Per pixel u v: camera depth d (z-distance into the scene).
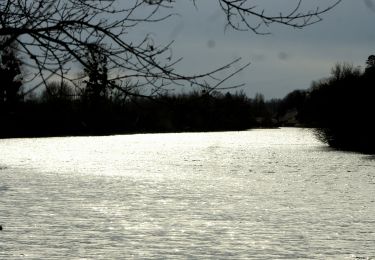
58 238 19.55
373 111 66.88
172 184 38.78
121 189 35.56
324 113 71.62
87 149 88.56
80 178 43.38
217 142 111.31
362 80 66.75
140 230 21.22
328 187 36.12
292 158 63.44
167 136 151.75
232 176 44.62
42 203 28.67
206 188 36.16
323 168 50.25
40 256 16.84
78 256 16.95
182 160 63.88
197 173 47.53
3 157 70.56
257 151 78.81
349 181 39.56
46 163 60.56
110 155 73.62
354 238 19.53
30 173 48.19
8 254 17.03
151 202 29.30
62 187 36.78
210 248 18.17
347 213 25.09
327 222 22.77
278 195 32.25
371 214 24.73
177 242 19.06
